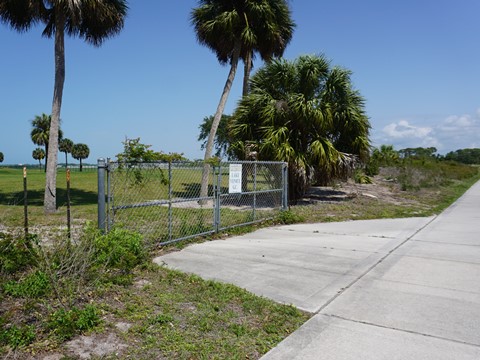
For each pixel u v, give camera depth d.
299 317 4.23
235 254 7.01
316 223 10.91
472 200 17.89
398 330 3.91
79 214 11.99
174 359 3.25
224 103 16.23
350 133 15.67
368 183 23.48
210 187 18.05
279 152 13.89
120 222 6.54
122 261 5.38
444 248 7.73
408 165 29.33
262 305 4.49
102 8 14.00
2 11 13.79
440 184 25.78
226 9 15.88
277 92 15.55
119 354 3.29
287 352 3.45
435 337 3.76
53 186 12.93
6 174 34.97
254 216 10.26
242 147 14.77
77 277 4.73
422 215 12.66
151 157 6.82
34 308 3.99
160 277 5.43
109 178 6.20
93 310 3.88
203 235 8.49
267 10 15.54
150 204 6.99
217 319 4.08
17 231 6.19
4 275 4.68
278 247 7.66
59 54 13.77
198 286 5.10
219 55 18.19
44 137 67.50
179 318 4.06
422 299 4.80
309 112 14.12
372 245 7.97
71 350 3.32
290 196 15.07
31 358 3.17
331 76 15.20
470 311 4.42
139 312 4.15
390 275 5.84
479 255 7.13
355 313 4.35
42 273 4.54
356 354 3.42
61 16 13.69
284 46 17.53
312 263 6.48
